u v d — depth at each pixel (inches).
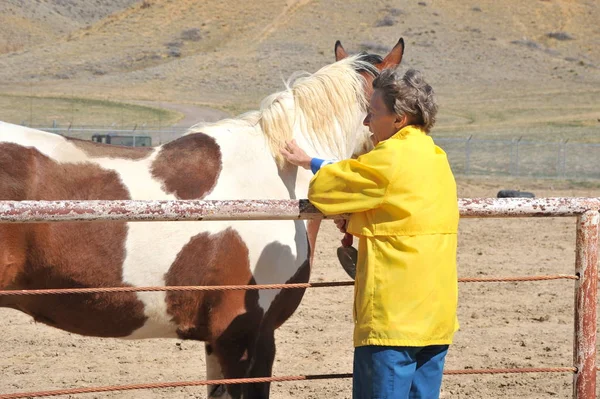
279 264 206.7
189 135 213.0
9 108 2896.2
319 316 418.9
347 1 5861.2
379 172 155.9
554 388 314.5
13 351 347.6
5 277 182.2
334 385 316.2
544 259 576.4
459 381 319.6
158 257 194.9
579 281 181.2
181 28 5743.1
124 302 194.2
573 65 4527.6
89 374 319.3
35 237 181.9
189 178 203.0
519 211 174.6
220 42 5393.7
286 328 393.4
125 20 6033.5
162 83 4077.3
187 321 203.0
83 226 187.0
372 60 241.8
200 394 302.8
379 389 155.9
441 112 3024.1
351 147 232.8
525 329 396.8
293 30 5442.9
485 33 5201.8
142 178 198.4
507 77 4163.4
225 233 200.2
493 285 494.6
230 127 216.2
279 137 216.2
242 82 4121.6
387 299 155.3
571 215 178.5
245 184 209.2
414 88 160.9
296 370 329.1
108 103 3191.4
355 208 157.1
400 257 155.4
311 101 224.2
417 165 156.9
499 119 2765.7
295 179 217.5
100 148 199.8
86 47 5393.7
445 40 5017.2
